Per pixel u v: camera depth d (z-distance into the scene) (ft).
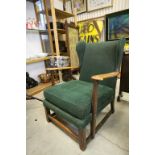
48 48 8.30
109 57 4.07
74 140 3.36
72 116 2.97
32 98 5.83
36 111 4.95
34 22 6.61
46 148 3.17
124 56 4.87
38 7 7.37
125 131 3.61
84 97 3.08
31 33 7.39
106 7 8.91
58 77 7.79
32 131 3.81
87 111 2.81
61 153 3.00
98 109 3.35
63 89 3.65
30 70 7.68
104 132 3.59
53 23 7.13
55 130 3.82
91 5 9.45
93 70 4.43
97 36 9.53
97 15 9.53
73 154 2.95
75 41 9.26
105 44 4.27
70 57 8.41
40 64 8.18
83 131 2.84
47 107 3.84
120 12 8.38
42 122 4.24
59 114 3.32
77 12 10.27
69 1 10.46
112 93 3.98
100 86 3.87
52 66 5.90
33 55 7.13
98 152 2.95
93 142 3.25
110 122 4.03
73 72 9.39
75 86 3.86
